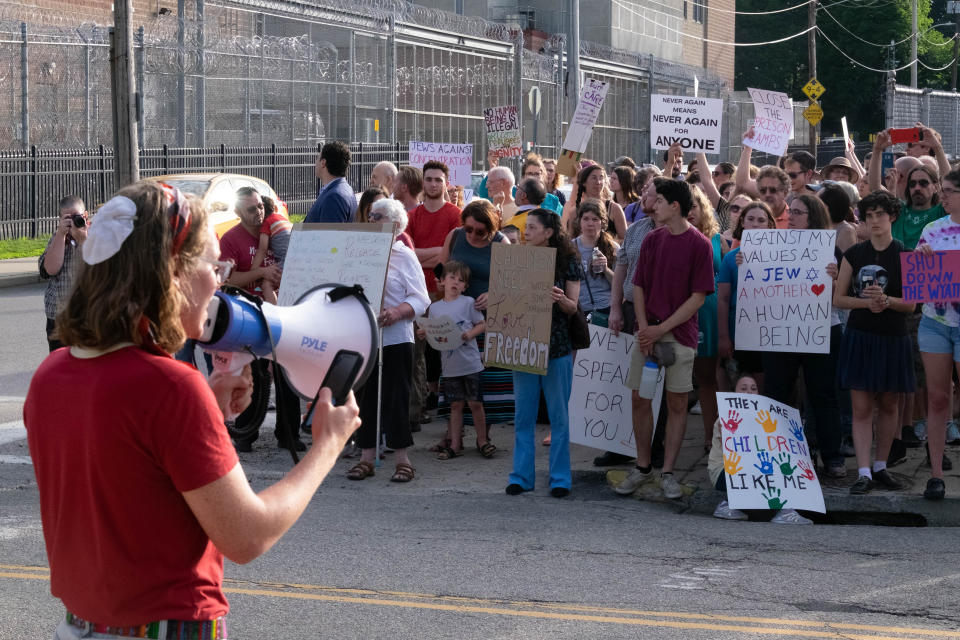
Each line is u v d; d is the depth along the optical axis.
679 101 11.26
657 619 4.76
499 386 8.26
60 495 2.06
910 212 8.30
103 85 23.28
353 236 7.30
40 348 12.26
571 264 7.09
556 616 4.80
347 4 28.81
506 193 10.75
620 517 6.62
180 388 1.98
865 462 7.04
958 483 7.24
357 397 7.49
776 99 12.30
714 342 7.96
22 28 21.62
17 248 19.95
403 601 5.01
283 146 26.97
